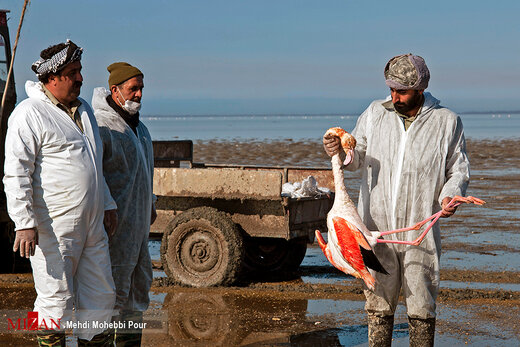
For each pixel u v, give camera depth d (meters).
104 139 4.77
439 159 4.62
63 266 4.29
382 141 4.74
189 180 7.96
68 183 4.25
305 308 6.90
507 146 39.78
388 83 4.57
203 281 7.82
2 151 8.45
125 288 4.84
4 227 8.59
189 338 5.82
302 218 8.29
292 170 9.87
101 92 4.98
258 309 6.84
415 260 4.65
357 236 4.51
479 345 5.59
